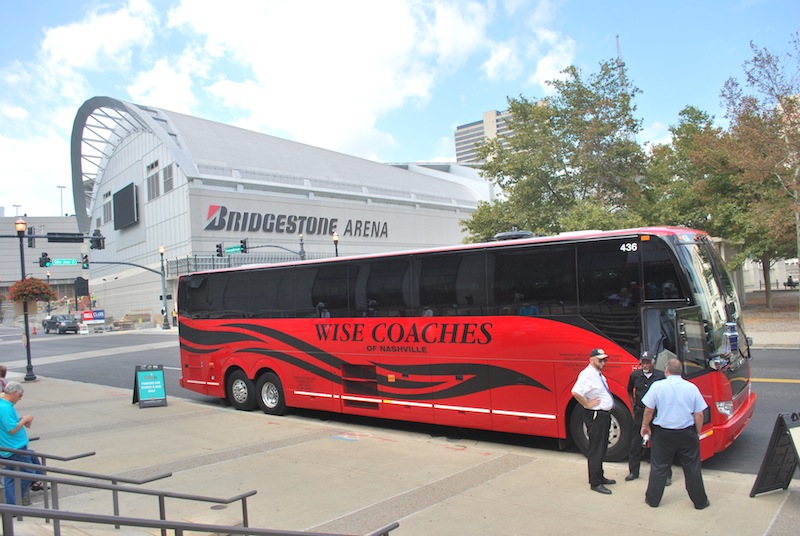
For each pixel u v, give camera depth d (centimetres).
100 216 8494
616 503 639
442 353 977
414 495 693
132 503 711
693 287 758
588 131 2855
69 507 699
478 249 941
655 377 713
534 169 2952
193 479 799
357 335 1103
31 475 452
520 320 888
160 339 4031
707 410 721
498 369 910
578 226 2575
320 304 1175
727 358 764
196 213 5894
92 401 1614
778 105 2320
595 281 823
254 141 7356
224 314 1380
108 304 8044
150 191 6681
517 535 563
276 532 420
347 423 1185
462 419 952
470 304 945
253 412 1340
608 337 805
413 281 1023
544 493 683
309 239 6956
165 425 1215
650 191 3169
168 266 6138
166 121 6769
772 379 1344
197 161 6262
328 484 750
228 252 4834
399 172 9225
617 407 794
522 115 3075
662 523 577
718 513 596
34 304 2244
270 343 1273
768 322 2633
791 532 540
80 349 3594
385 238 7981
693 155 3078
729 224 3088
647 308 775
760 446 848
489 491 698
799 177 2392
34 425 1274
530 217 2997
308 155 7850
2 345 4459
